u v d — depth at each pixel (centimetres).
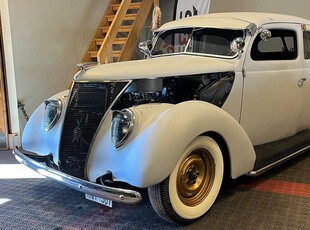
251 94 321
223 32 327
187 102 248
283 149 336
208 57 321
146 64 290
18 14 482
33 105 513
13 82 474
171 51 360
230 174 273
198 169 256
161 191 229
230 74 303
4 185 335
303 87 378
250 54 315
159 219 261
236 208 274
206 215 263
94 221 260
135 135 227
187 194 250
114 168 229
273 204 281
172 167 221
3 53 468
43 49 526
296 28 365
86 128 251
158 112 237
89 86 257
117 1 684
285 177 339
